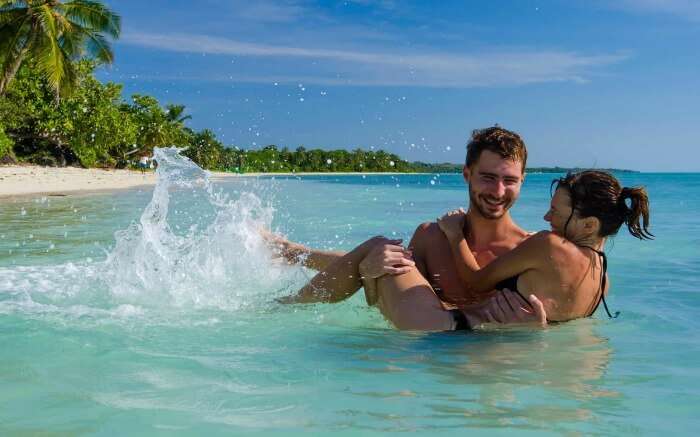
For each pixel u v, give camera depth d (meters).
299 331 3.05
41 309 3.45
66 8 25.47
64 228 8.27
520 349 2.72
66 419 1.88
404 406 2.01
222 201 4.66
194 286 4.02
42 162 40.75
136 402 2.03
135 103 54.41
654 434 1.78
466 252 3.34
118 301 3.68
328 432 1.79
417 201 16.98
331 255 4.35
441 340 2.88
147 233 4.41
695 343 2.82
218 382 2.24
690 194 22.50
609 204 3.09
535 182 43.06
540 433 1.79
